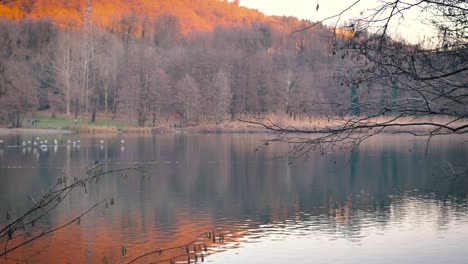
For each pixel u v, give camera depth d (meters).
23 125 84.44
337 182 32.41
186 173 36.81
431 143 56.53
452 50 6.62
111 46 99.38
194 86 86.81
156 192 29.03
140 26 143.00
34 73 93.00
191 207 24.97
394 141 62.88
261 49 104.69
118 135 76.25
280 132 8.10
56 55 94.31
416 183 31.28
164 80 89.00
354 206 25.00
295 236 19.47
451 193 27.75
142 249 17.88
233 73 89.62
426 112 6.77
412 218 22.09
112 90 100.00
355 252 17.17
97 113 100.12
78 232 20.09
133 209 24.47
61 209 24.31
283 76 80.25
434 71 6.62
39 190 29.20
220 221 22.06
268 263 15.98
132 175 35.44
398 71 6.52
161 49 112.62
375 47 6.50
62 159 45.25
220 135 75.81
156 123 90.44
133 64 90.50
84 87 90.62
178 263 16.02
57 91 95.25
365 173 35.97
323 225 21.16
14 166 40.53
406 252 17.02
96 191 29.31
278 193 28.81
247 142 63.03
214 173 36.84
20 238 19.16
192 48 104.50
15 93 76.94
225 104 84.06
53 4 166.12
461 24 6.61
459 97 6.70
